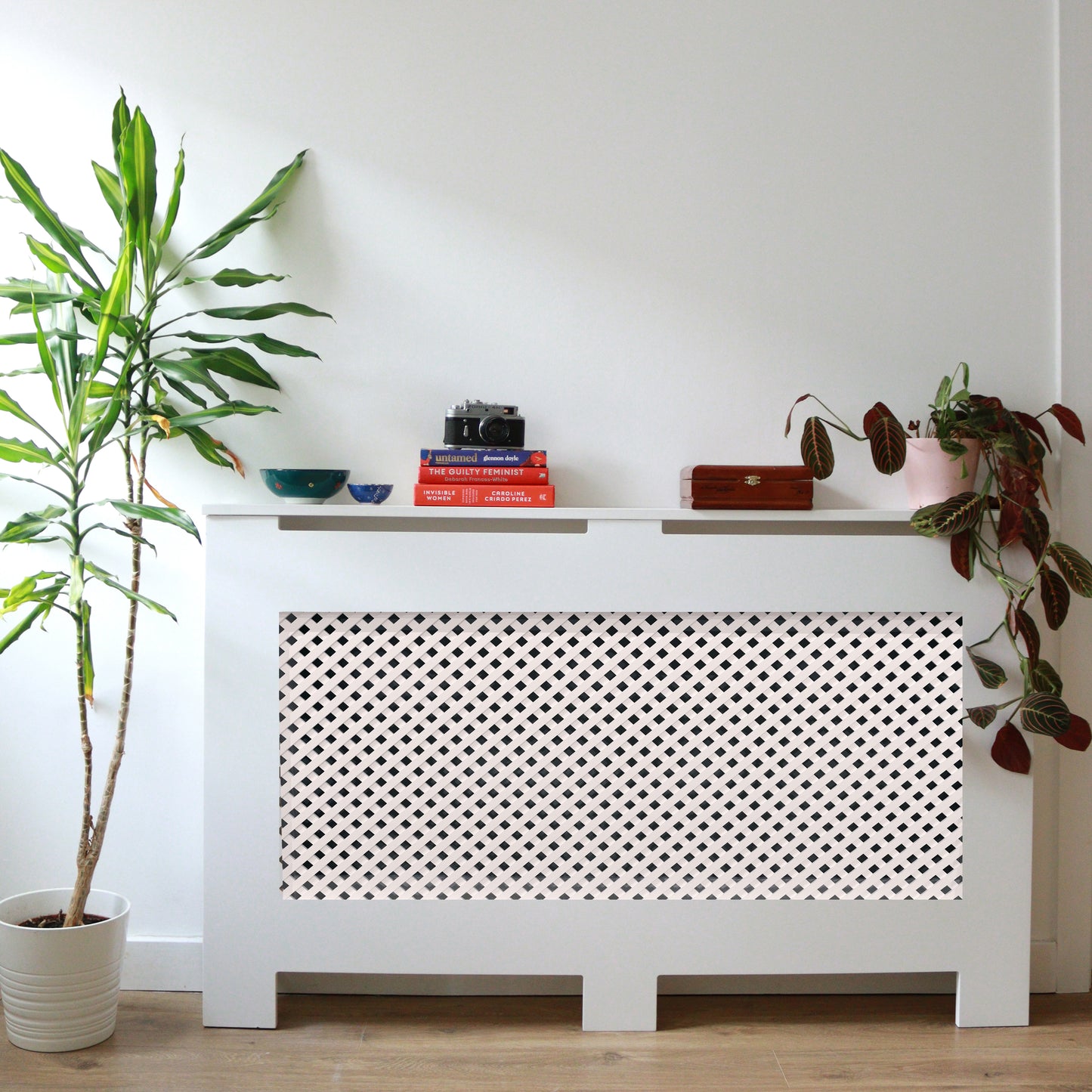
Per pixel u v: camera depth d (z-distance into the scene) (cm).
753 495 181
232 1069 167
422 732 187
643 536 180
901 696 184
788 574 181
